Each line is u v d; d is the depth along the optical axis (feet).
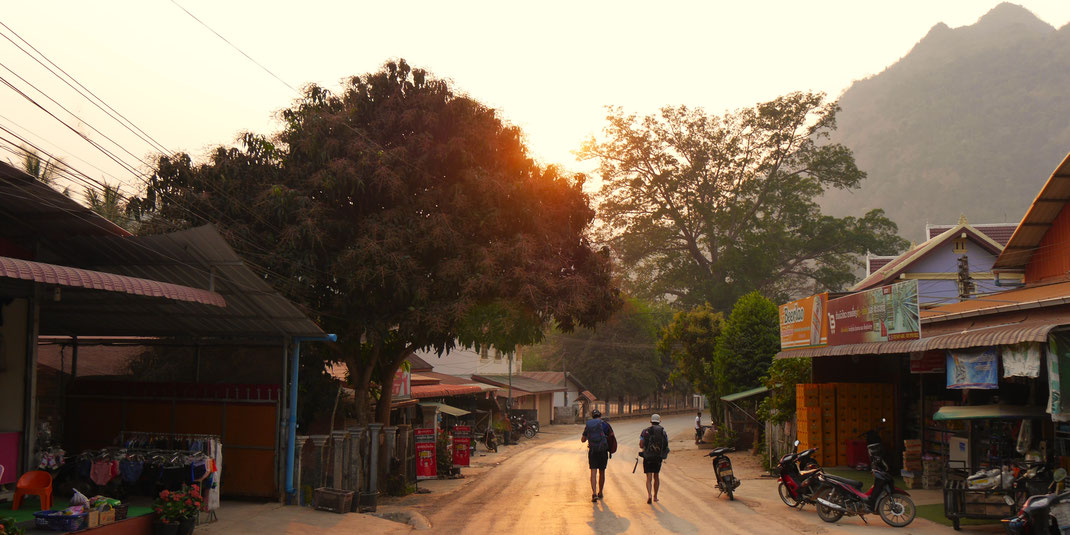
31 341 35.27
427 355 177.68
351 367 60.90
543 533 38.47
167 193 53.16
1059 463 43.65
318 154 54.75
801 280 262.26
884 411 70.03
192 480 36.19
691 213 248.73
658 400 272.51
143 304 41.34
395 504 52.11
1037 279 65.72
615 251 248.52
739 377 111.86
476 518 44.01
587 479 67.82
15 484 33.96
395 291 52.47
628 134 245.65
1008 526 31.94
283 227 52.90
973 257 109.19
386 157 54.75
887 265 117.60
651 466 49.60
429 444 66.49
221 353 46.01
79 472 37.19
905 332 51.03
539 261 56.34
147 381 46.93
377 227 53.21
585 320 61.77
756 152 246.88
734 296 225.76
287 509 41.98
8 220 35.29
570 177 62.44
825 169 243.81
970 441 51.78
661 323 257.96
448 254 54.75
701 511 45.57
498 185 55.31
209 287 38.58
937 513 43.55
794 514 44.14
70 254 38.04
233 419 44.73
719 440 113.80
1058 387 35.96
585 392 245.65
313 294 54.19
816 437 69.41
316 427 54.54
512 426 153.99
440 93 58.90
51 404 47.80
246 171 55.77
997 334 41.16
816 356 66.85
